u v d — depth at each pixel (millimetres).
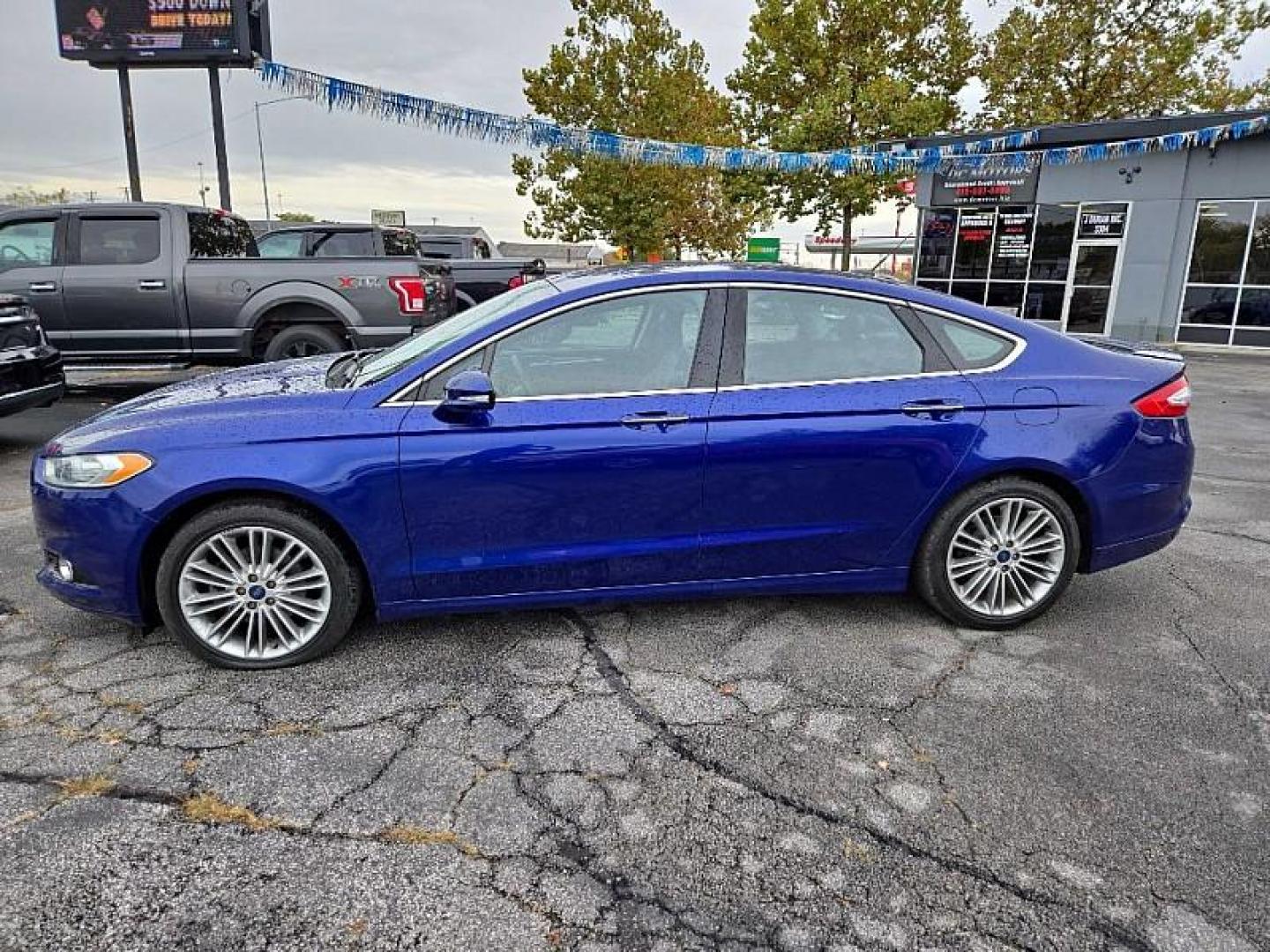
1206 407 9312
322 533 3158
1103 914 2068
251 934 1988
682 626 3633
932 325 3465
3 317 5984
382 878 2168
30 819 2371
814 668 3281
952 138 15305
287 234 10688
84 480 3064
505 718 2922
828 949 1966
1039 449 3428
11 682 3125
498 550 3244
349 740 2779
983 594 3600
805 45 17312
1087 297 16375
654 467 3223
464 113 7180
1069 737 2820
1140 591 4066
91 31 11641
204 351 7793
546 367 3250
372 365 3635
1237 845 2305
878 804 2477
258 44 6512
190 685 3119
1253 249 14844
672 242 26750
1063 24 18922
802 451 3293
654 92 19422
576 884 2158
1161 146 11898
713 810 2447
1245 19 18703
